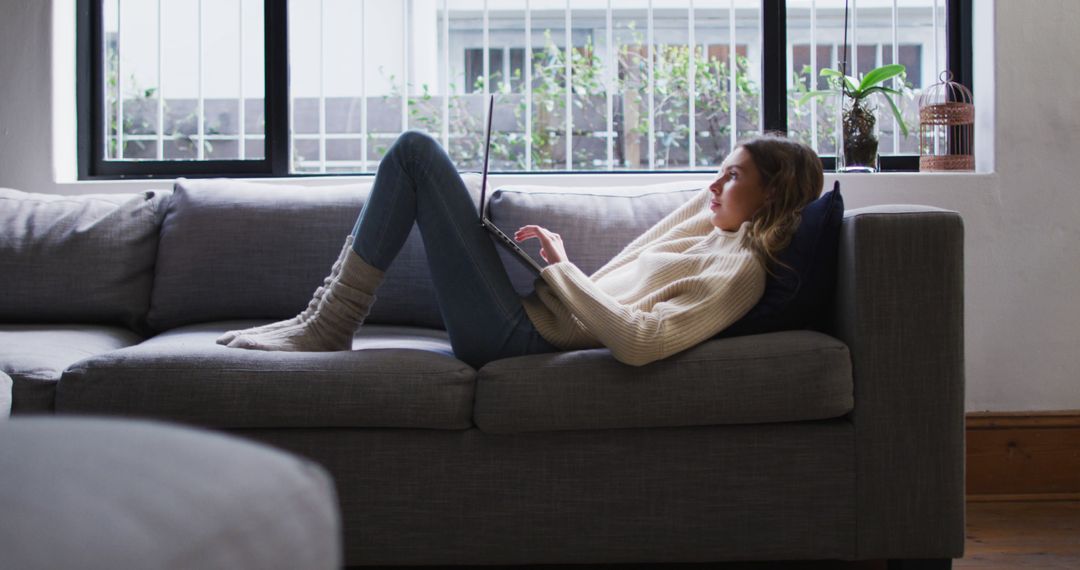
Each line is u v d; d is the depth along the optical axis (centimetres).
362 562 173
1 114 274
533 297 192
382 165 186
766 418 172
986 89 266
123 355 174
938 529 173
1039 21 261
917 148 310
